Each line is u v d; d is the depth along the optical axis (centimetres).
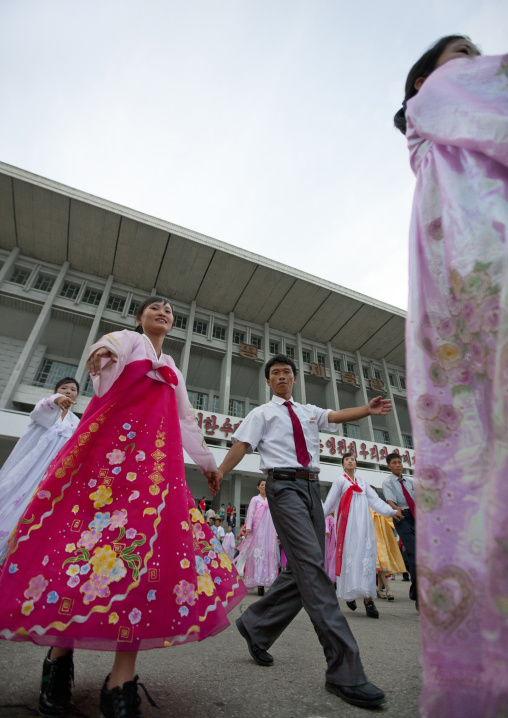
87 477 121
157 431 135
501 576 62
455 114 96
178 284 2042
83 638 94
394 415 2312
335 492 416
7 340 1747
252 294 2131
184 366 1884
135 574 104
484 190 87
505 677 58
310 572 154
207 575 126
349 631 139
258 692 133
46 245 1827
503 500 64
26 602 98
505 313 71
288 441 194
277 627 174
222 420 1736
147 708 114
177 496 126
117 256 1895
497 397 69
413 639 234
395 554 532
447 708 64
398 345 2455
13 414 1366
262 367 2128
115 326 1847
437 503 78
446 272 95
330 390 2250
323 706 121
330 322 2317
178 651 191
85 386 1645
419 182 110
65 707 105
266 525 579
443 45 122
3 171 1608
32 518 112
